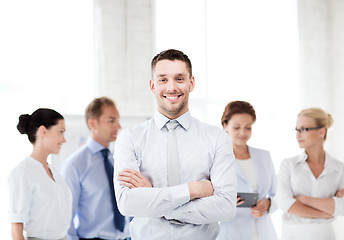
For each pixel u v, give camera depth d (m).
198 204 1.82
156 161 1.91
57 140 2.68
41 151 2.65
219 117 4.93
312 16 5.67
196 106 4.80
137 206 1.80
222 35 5.04
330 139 5.66
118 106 4.31
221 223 2.82
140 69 4.43
